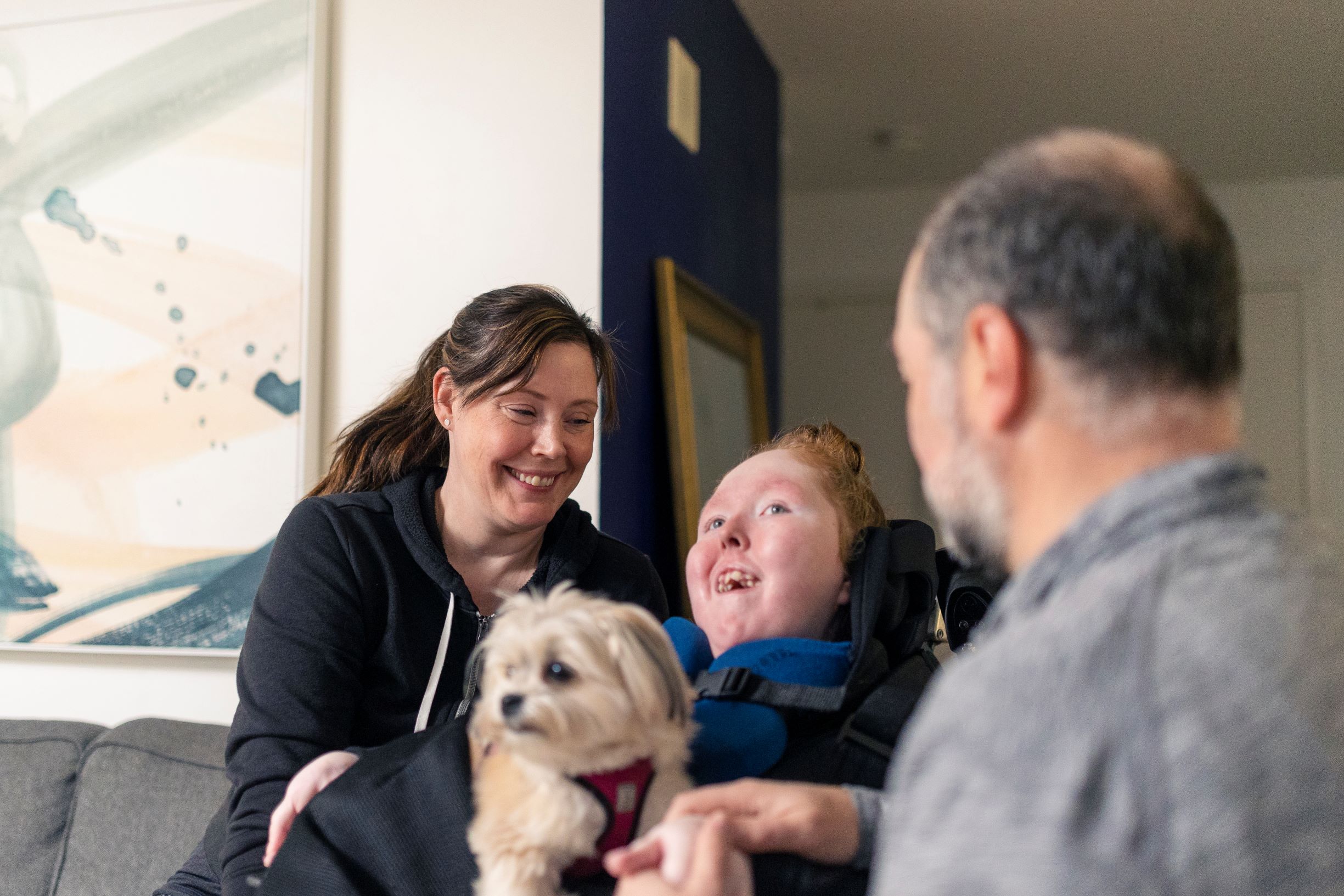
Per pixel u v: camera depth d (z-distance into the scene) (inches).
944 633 43.4
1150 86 132.9
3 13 85.9
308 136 78.5
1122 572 18.5
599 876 27.7
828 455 38.7
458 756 31.2
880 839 26.8
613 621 27.0
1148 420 20.2
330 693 46.7
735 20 110.5
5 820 69.0
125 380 81.4
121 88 82.7
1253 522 19.1
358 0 80.4
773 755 30.5
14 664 84.2
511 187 76.4
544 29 76.4
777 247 130.3
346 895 29.8
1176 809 16.4
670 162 89.4
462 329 52.9
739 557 35.1
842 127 149.6
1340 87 132.3
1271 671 16.9
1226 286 20.8
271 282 78.6
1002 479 21.6
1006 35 119.3
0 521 83.1
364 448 57.3
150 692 81.2
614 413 60.0
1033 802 17.1
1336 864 15.9
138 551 80.4
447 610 51.4
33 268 83.7
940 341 22.4
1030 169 21.7
